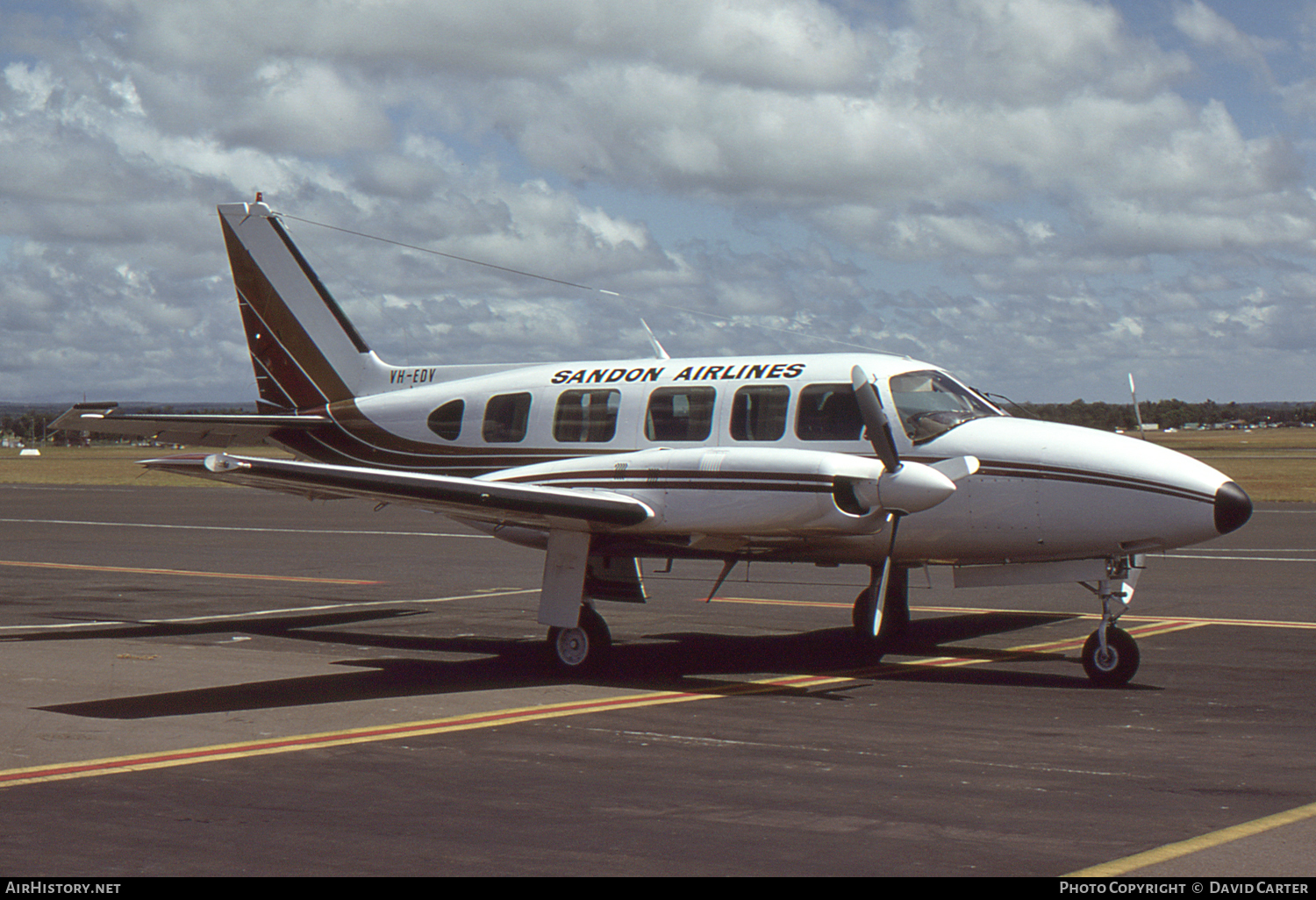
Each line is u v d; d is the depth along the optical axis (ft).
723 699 33.91
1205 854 19.45
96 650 42.91
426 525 109.70
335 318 52.16
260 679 37.24
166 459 34.55
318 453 50.67
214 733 29.22
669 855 19.51
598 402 43.14
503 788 23.86
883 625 43.21
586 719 30.99
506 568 72.59
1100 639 35.78
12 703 33.19
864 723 30.40
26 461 359.87
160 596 59.11
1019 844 20.03
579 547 38.06
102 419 48.91
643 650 43.04
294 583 65.00
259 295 53.62
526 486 36.73
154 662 40.27
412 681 37.04
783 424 39.32
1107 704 32.73
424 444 47.42
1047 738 28.48
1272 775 24.71
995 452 36.94
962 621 50.06
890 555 36.01
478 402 46.19
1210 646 42.55
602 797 23.13
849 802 22.77
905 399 38.45
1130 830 20.83
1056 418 42.86
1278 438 624.59
